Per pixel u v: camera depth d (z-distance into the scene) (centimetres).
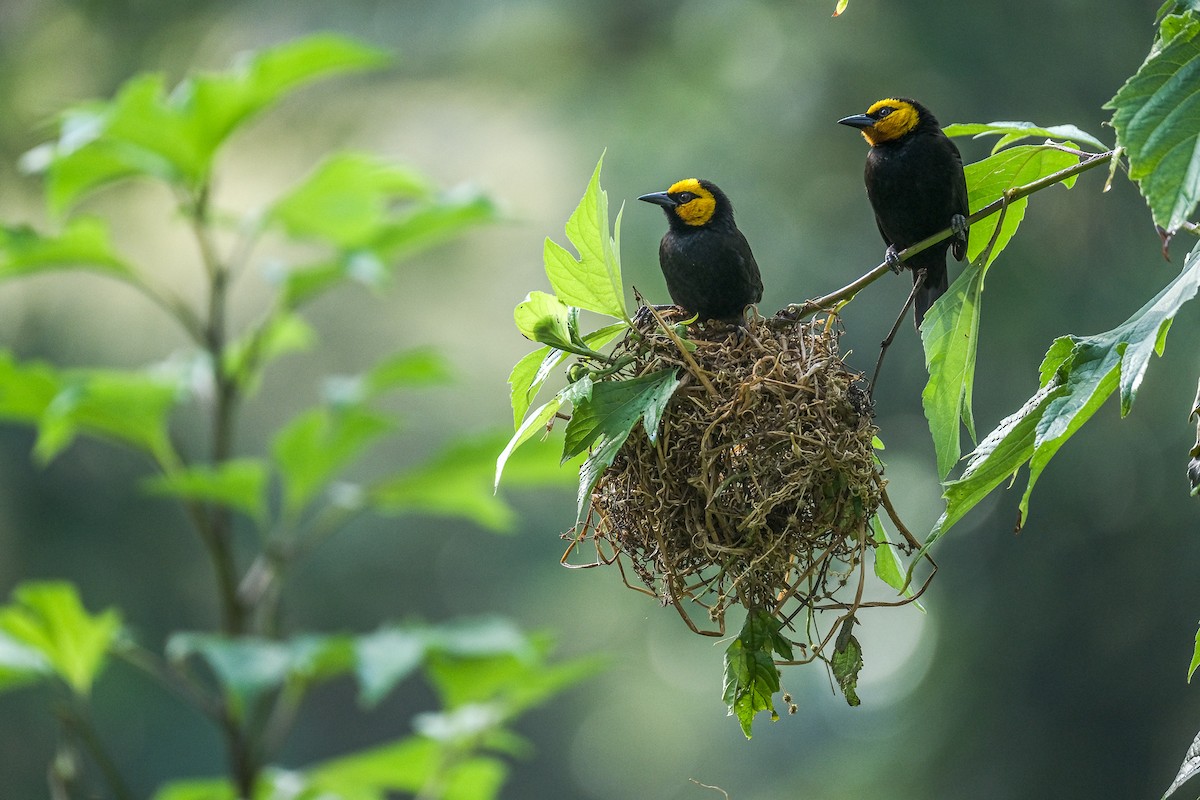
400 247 817
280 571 790
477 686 777
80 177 778
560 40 1659
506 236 1991
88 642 737
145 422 781
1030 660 1525
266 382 2166
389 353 2177
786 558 442
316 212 795
